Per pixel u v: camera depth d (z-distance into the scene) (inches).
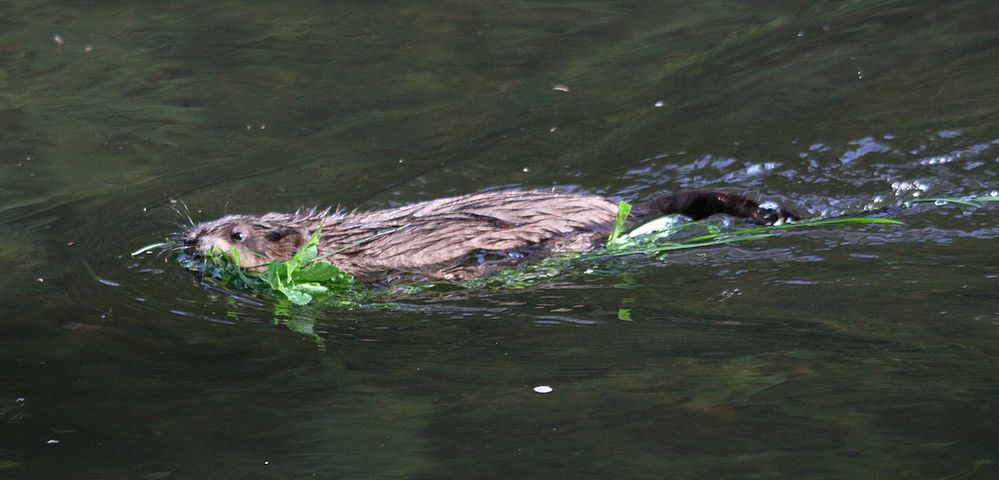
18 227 498.9
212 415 332.8
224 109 636.7
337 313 410.9
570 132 585.9
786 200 481.7
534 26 748.6
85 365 370.6
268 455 307.0
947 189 474.9
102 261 462.0
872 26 683.4
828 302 382.9
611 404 323.9
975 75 585.6
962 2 694.5
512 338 378.3
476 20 762.8
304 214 480.7
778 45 678.5
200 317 409.7
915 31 661.9
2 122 619.2
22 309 415.8
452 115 619.8
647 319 383.9
